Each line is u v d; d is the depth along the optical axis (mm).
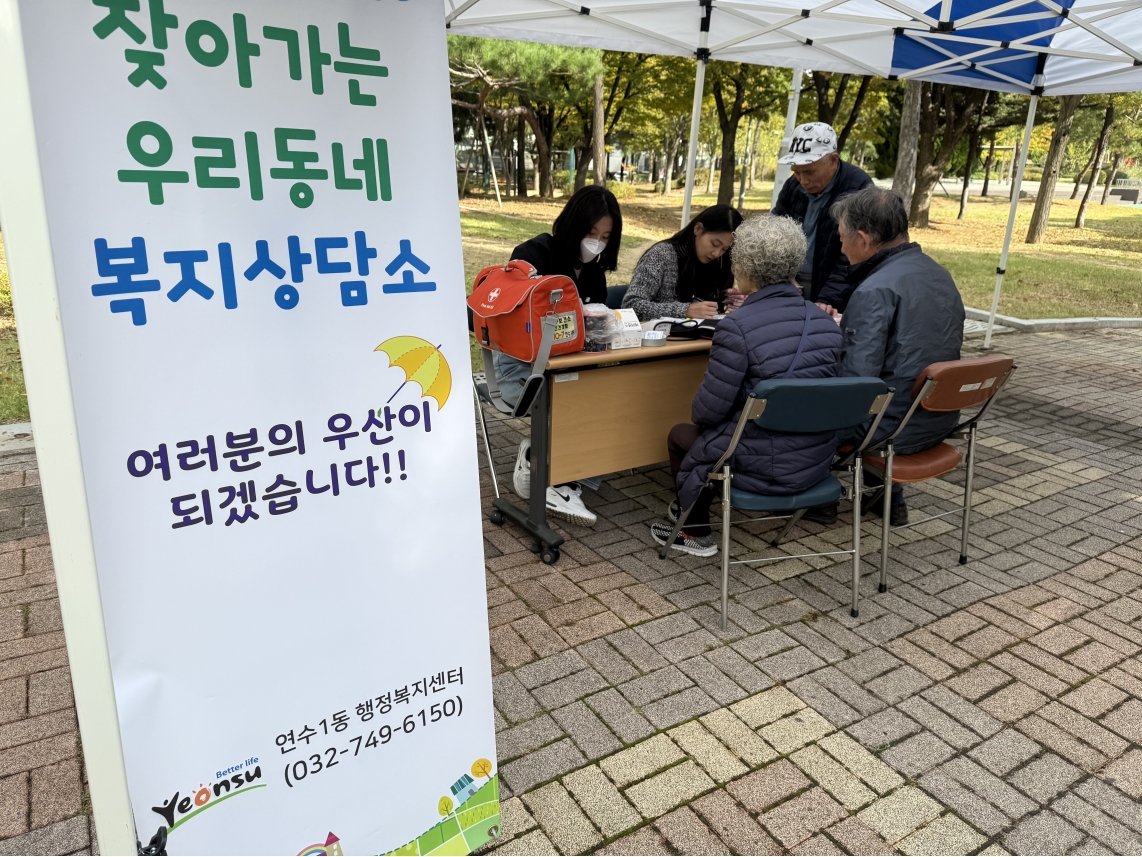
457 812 1686
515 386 3225
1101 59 4598
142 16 1049
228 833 1362
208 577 1256
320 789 1465
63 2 985
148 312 1123
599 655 2598
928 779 2104
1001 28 4688
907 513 3746
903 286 2785
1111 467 4477
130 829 1234
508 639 2672
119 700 1197
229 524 1263
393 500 1449
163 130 1089
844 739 2244
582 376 3203
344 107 1250
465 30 4652
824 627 2801
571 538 3443
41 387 1021
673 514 3381
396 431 1427
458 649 1606
